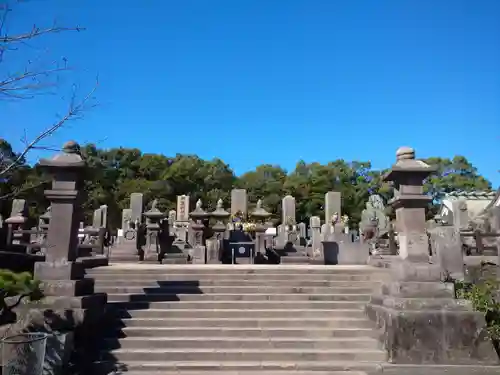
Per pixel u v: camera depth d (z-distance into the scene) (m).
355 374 6.89
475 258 13.00
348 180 56.19
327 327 8.49
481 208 33.66
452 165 53.69
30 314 7.25
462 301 7.78
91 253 16.50
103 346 7.70
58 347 6.58
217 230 20.06
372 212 27.41
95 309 7.88
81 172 8.30
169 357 7.39
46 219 19.31
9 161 6.96
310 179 53.22
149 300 9.66
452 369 7.11
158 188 50.00
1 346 6.36
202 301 9.53
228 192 54.88
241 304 9.41
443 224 20.70
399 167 8.33
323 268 12.00
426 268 8.09
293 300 9.80
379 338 7.87
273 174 61.50
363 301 9.70
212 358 7.42
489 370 7.11
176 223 32.69
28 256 10.40
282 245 22.86
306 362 7.29
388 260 12.68
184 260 18.58
